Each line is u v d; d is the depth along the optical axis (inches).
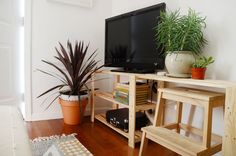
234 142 39.7
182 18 59.9
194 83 48.5
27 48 89.0
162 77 57.5
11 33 88.9
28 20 87.9
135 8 90.2
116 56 88.2
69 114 88.0
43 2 90.3
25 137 26.2
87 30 100.8
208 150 44.6
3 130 27.3
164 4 65.6
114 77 101.7
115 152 64.2
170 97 54.1
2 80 87.3
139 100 71.4
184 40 57.9
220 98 47.2
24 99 92.6
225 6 56.4
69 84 87.2
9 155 20.3
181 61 56.9
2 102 88.0
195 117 65.8
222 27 57.3
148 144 70.8
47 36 92.3
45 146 66.1
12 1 88.0
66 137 74.2
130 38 80.0
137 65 77.4
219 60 58.3
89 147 67.2
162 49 65.3
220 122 58.6
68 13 95.8
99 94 91.0
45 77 93.6
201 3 62.6
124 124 73.7
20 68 93.5
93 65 90.1
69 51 89.2
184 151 44.5
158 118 57.7
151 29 70.1
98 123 91.6
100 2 103.2
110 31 91.4
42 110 94.8
